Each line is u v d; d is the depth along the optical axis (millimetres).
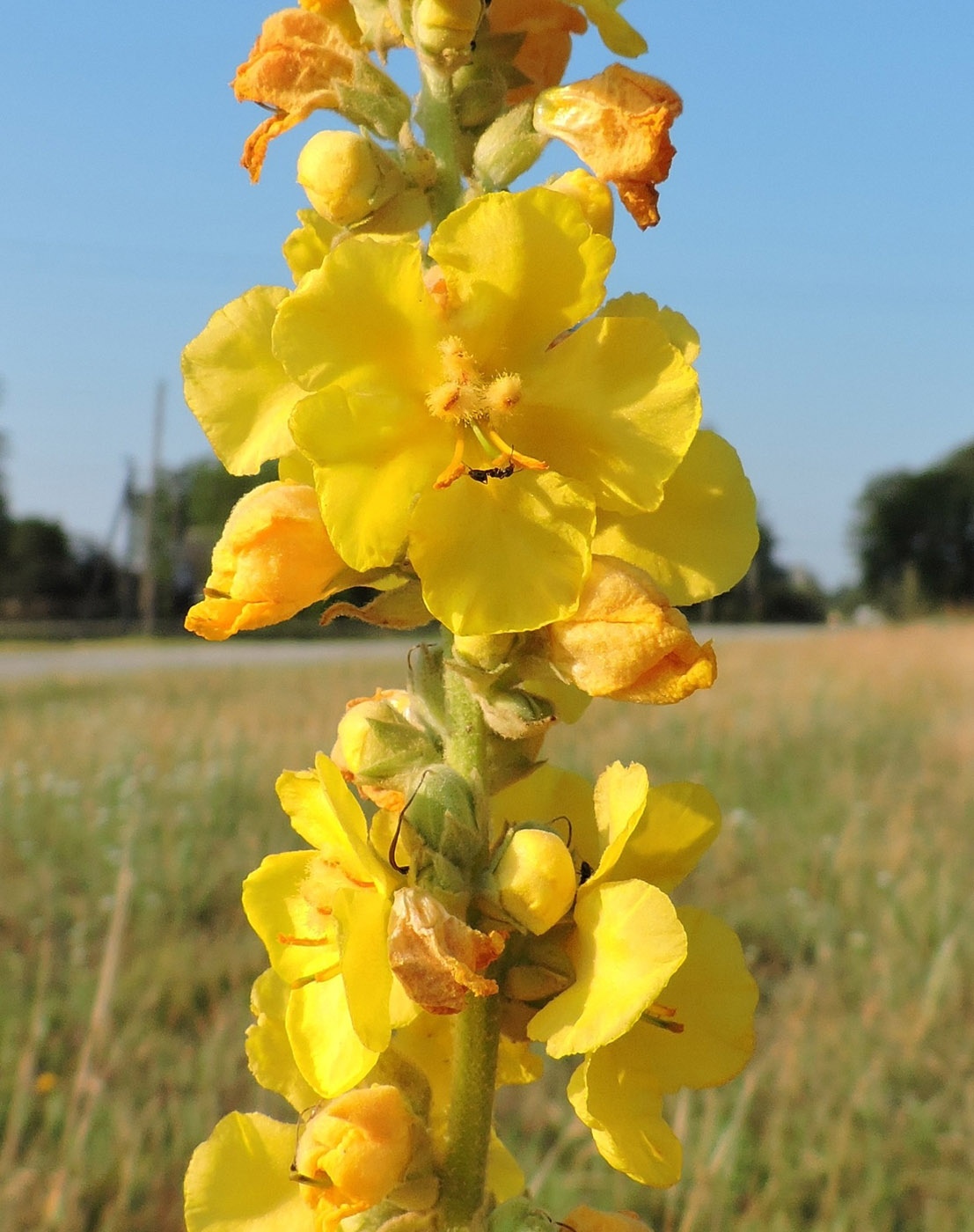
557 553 134
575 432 138
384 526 132
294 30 163
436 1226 149
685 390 136
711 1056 151
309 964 145
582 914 139
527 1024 143
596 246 135
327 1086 137
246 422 151
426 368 136
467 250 134
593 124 153
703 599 147
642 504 136
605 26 152
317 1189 147
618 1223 157
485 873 141
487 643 141
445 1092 165
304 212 160
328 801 136
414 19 154
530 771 150
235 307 153
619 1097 142
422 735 151
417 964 131
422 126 158
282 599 143
